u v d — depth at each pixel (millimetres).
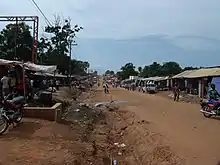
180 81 57156
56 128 13141
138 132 16203
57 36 69250
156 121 19562
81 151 10469
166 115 22766
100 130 17812
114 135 16875
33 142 10203
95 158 10680
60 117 16969
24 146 9531
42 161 8203
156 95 54000
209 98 22312
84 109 24234
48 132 12109
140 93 61844
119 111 27375
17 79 17281
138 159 12023
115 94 57844
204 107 21438
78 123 17547
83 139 13203
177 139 13523
